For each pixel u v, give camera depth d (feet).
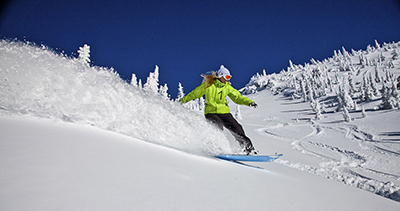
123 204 2.72
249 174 6.27
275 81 275.39
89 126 6.16
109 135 5.85
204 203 3.39
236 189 4.44
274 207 3.97
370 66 242.58
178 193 3.50
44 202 2.34
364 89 113.39
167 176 4.08
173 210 2.91
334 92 165.48
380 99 104.94
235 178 5.29
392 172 19.65
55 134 4.64
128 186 3.23
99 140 5.08
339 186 7.31
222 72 14.21
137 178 3.59
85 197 2.64
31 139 4.03
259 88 292.40
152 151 5.61
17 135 4.06
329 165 21.80
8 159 3.10
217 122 13.33
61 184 2.79
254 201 4.01
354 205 5.38
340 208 4.91
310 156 27.04
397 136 41.27
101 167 3.62
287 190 5.29
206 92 14.07
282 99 198.29
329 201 5.23
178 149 7.63
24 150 3.51
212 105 13.98
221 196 3.86
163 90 119.44
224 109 14.17
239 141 12.82
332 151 31.68
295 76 274.16
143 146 5.86
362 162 24.20
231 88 14.71
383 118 64.64
